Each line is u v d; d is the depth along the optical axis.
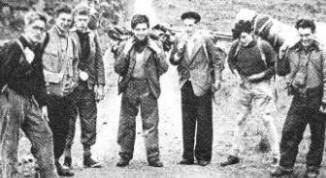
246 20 8.38
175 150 9.23
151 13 17.59
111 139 9.62
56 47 7.47
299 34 7.70
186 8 18.66
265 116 8.36
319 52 7.68
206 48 8.38
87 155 8.09
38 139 6.92
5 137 6.78
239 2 19.75
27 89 6.84
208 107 8.42
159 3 18.80
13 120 6.79
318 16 18.58
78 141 9.45
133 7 18.17
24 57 6.75
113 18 16.00
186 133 8.44
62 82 7.49
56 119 7.53
